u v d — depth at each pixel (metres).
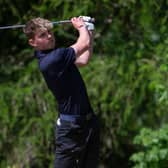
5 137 25.34
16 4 26.58
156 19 24.95
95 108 24.94
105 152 26.41
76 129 14.67
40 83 25.58
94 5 25.30
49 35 14.61
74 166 14.97
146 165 20.52
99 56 25.62
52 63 14.42
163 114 24.66
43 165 25.77
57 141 14.98
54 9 25.62
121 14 25.62
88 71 25.11
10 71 26.61
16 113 25.12
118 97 24.41
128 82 24.48
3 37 27.30
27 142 25.12
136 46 25.03
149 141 20.33
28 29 14.56
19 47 27.44
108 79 24.81
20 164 25.27
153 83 22.86
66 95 14.62
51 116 24.80
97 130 14.96
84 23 14.88
